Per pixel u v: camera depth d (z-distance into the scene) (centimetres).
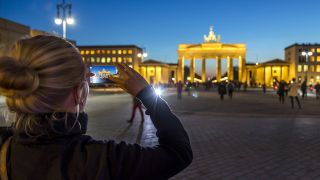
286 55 12112
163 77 11650
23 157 119
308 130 1194
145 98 141
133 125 1291
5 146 125
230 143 941
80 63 128
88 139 128
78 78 125
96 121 1411
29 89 114
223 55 11981
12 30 5428
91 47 11538
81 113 130
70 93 124
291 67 11075
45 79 117
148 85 145
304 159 763
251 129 1210
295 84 2203
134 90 142
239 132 1138
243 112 1888
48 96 118
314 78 10906
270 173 652
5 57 117
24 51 119
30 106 116
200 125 1313
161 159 128
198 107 2234
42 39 124
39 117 119
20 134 121
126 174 122
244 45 11906
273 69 11006
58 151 118
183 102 2800
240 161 738
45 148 118
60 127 119
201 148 870
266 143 945
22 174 117
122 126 1263
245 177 624
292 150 856
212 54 11994
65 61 121
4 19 5241
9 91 114
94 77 137
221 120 1484
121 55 11381
